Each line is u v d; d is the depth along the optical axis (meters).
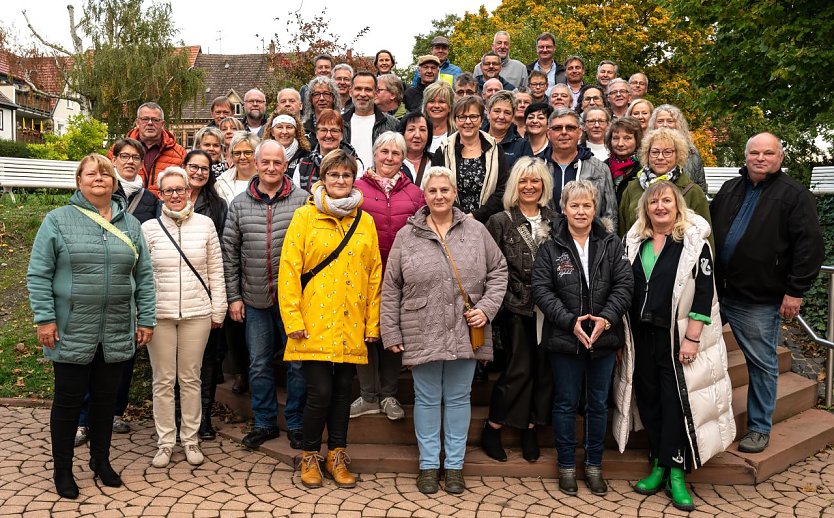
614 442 4.47
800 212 4.25
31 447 4.57
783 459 4.45
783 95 9.50
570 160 4.90
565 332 3.92
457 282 3.95
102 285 3.74
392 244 4.33
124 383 4.80
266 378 4.54
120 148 4.77
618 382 4.11
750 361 4.51
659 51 24.55
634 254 4.10
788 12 8.91
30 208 9.50
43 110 42.66
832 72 8.61
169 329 4.24
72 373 3.75
